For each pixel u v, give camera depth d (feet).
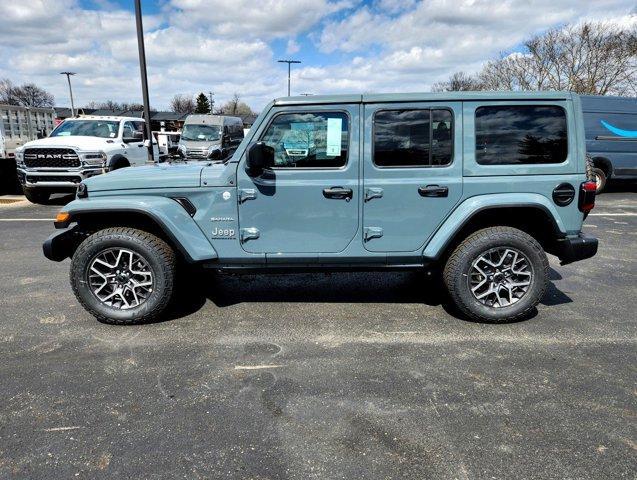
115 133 40.40
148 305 12.67
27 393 9.50
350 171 12.16
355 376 10.14
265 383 9.87
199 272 15.39
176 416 8.73
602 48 90.89
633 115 36.96
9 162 42.63
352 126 12.03
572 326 12.71
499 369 10.39
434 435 8.15
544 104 12.03
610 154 37.17
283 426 8.43
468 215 12.06
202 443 7.98
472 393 9.45
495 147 12.15
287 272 13.01
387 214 12.34
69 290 15.89
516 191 12.19
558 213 12.28
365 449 7.80
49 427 8.40
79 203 12.32
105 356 11.09
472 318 12.89
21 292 15.66
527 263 12.51
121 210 12.16
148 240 12.44
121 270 12.75
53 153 34.30
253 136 12.15
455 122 12.00
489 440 8.01
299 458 7.61
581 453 7.68
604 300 14.79
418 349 11.39
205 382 9.91
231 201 12.32
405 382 9.88
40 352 11.30
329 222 12.41
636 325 12.79
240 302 14.61
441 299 14.78
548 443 7.93
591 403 9.09
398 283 16.38
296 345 11.65
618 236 24.22
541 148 12.17
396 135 12.09
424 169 12.15
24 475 7.23
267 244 12.56
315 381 9.94
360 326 12.78
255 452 7.75
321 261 12.73
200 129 68.74
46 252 12.42
